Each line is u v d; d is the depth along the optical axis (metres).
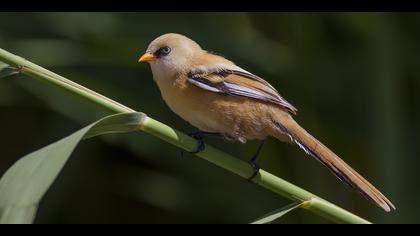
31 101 11.95
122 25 11.53
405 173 10.41
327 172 11.54
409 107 11.12
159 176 12.04
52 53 11.29
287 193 6.29
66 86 5.92
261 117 7.55
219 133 7.91
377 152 10.68
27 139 12.27
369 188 6.77
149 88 11.59
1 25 11.38
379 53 10.91
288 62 11.91
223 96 7.64
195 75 7.70
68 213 12.23
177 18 11.75
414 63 11.09
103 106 6.02
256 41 11.97
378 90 10.76
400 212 10.26
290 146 11.62
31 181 4.86
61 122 12.11
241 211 11.65
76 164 12.18
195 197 11.85
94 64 11.43
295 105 11.78
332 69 11.80
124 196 12.38
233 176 11.80
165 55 7.93
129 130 5.99
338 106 11.77
